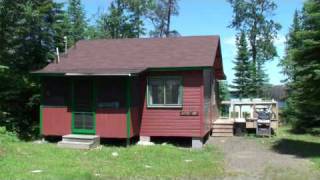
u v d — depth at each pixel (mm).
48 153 16125
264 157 16609
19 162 13875
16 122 22500
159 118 19453
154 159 15664
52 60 23906
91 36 40250
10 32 22875
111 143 19453
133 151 17219
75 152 16734
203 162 15266
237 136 22953
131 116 18828
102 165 14219
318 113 26781
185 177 12734
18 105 23000
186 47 20844
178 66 18828
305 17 17500
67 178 11797
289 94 32812
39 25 23406
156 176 12734
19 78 22625
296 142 21047
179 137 19812
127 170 13477
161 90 19453
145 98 19641
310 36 17203
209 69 18922
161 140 20219
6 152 15352
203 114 19266
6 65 22469
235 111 26359
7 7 22250
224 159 16094
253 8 49188
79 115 19328
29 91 23156
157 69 19078
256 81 45094
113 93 18859
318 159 16031
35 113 23375
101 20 47750
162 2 50094
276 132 24438
